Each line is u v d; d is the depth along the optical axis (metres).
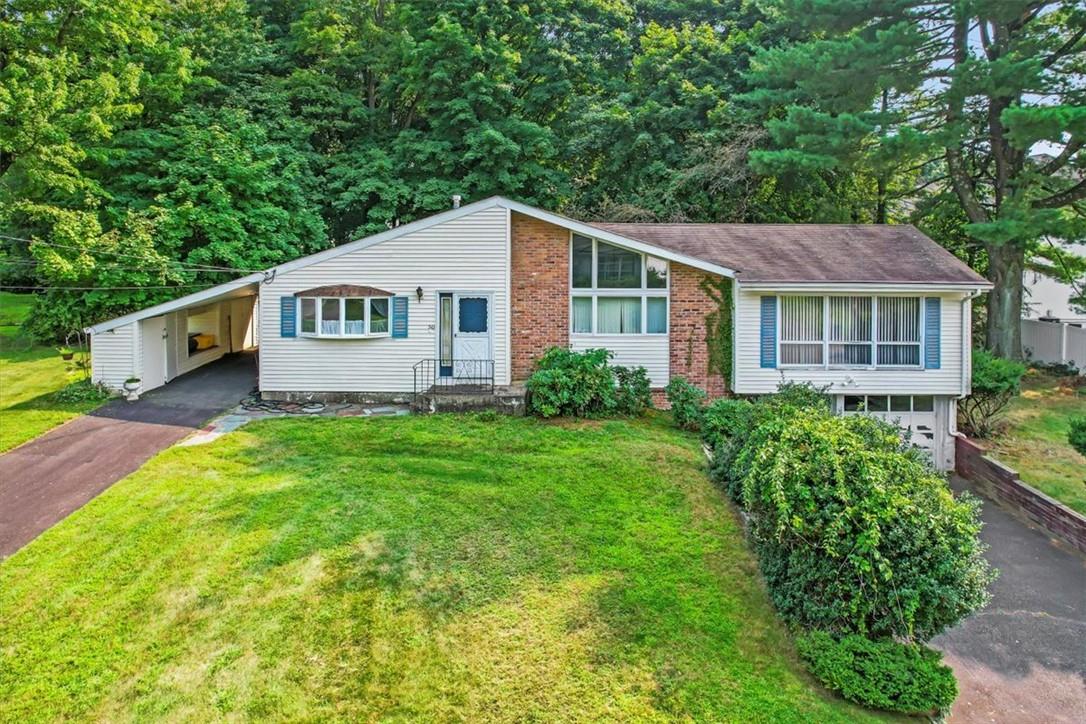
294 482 9.10
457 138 25.88
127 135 20.62
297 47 27.00
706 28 26.86
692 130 24.84
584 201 27.00
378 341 14.03
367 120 27.58
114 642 5.73
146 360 14.32
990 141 19.72
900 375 13.89
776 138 20.05
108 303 18.14
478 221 13.98
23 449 10.40
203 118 21.86
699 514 8.59
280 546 7.29
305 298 13.88
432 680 5.48
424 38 26.00
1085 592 8.91
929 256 14.94
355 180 25.20
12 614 6.02
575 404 12.59
